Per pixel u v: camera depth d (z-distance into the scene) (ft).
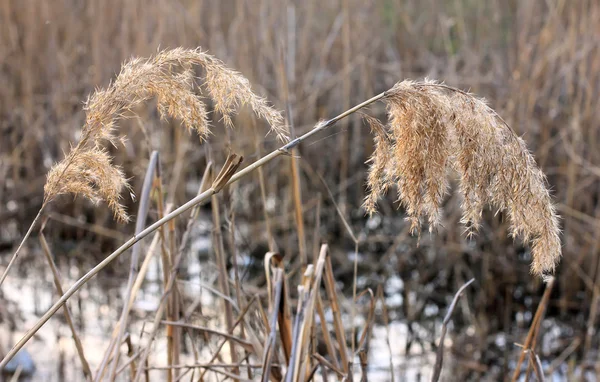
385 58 23.34
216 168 19.19
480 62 20.47
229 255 16.87
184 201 18.31
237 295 8.16
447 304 16.19
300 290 6.22
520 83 17.60
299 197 8.22
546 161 18.43
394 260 18.21
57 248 18.44
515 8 21.62
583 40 17.54
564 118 17.87
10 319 13.78
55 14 21.84
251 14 21.04
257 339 7.78
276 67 19.20
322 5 22.77
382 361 13.23
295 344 5.96
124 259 17.78
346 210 18.85
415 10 24.99
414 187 5.09
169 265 8.12
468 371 13.00
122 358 11.55
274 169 19.08
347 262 17.72
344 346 7.50
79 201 19.19
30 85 20.16
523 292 16.63
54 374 11.96
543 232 5.13
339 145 20.38
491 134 4.99
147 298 15.42
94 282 16.38
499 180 5.05
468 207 5.12
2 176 18.72
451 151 5.04
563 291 15.96
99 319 14.32
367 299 16.31
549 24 17.97
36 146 20.97
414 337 14.49
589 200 17.25
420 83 5.13
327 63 22.38
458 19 21.27
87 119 5.18
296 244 18.02
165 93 5.01
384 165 5.24
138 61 5.23
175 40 20.70
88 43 21.63
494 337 14.60
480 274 16.96
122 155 18.71
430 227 5.15
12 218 19.38
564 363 13.65
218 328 12.30
